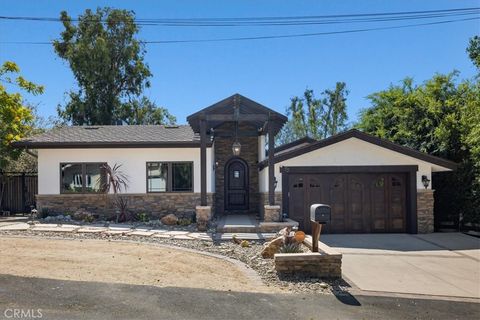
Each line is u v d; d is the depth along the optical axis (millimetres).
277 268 8812
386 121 20188
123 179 17875
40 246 10852
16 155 18953
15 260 9039
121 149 17984
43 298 6645
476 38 15281
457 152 16156
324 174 15672
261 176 18484
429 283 8805
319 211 9086
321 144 15406
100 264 9047
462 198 15836
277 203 15453
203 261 9891
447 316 6836
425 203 15617
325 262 8883
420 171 15633
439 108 16984
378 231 15672
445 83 17609
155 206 17812
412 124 18156
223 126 19688
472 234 15359
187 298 7055
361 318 6586
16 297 6621
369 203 15711
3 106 18516
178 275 8516
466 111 15672
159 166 18047
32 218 17141
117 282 7707
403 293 8039
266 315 6496
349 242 13648
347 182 15703
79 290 7113
